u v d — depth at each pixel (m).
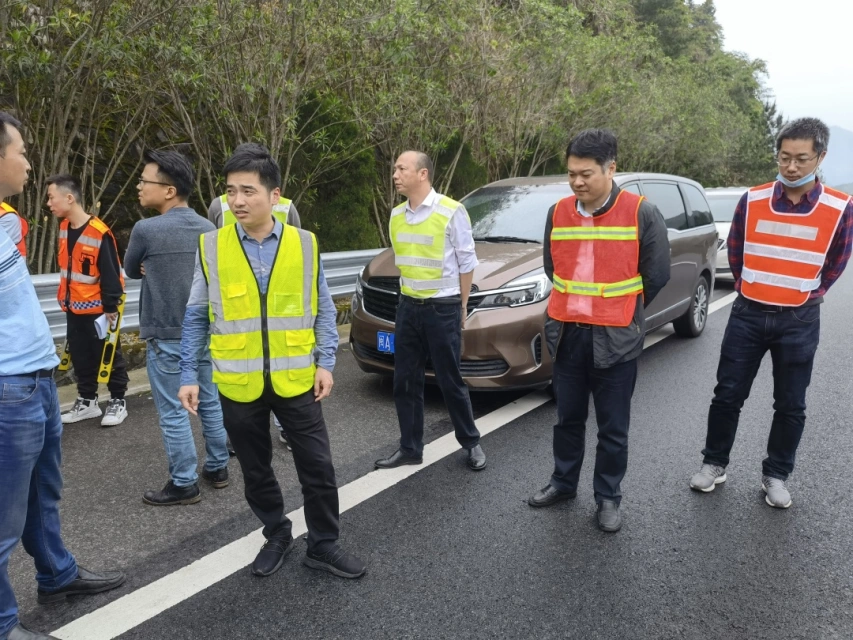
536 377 4.80
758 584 2.79
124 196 7.77
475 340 4.62
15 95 6.09
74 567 2.68
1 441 2.14
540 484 3.75
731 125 23.62
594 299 3.21
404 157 3.70
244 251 2.63
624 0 17.41
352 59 8.14
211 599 2.70
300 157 8.43
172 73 6.49
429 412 4.92
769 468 3.58
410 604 2.66
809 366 3.42
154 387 3.40
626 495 3.61
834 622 2.55
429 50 9.20
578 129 12.75
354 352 5.35
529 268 4.87
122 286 4.50
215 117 7.62
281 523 2.97
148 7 6.07
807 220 3.28
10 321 2.16
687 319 7.14
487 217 5.90
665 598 2.70
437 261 3.72
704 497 3.59
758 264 3.41
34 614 2.60
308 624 2.54
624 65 13.02
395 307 4.97
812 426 4.61
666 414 4.88
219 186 8.31
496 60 10.12
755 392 5.39
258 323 2.65
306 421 2.76
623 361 3.21
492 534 3.20
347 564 2.84
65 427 4.58
